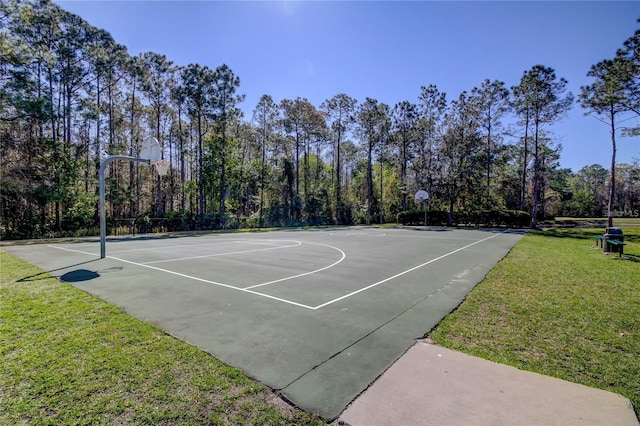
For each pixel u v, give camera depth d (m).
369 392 2.56
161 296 5.48
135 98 28.09
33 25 19.30
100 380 2.71
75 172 20.69
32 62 17.92
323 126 35.09
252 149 37.25
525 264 8.43
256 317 4.42
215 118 27.83
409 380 2.75
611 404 2.38
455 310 4.68
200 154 28.41
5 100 15.73
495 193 32.00
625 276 6.89
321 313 4.60
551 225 28.30
